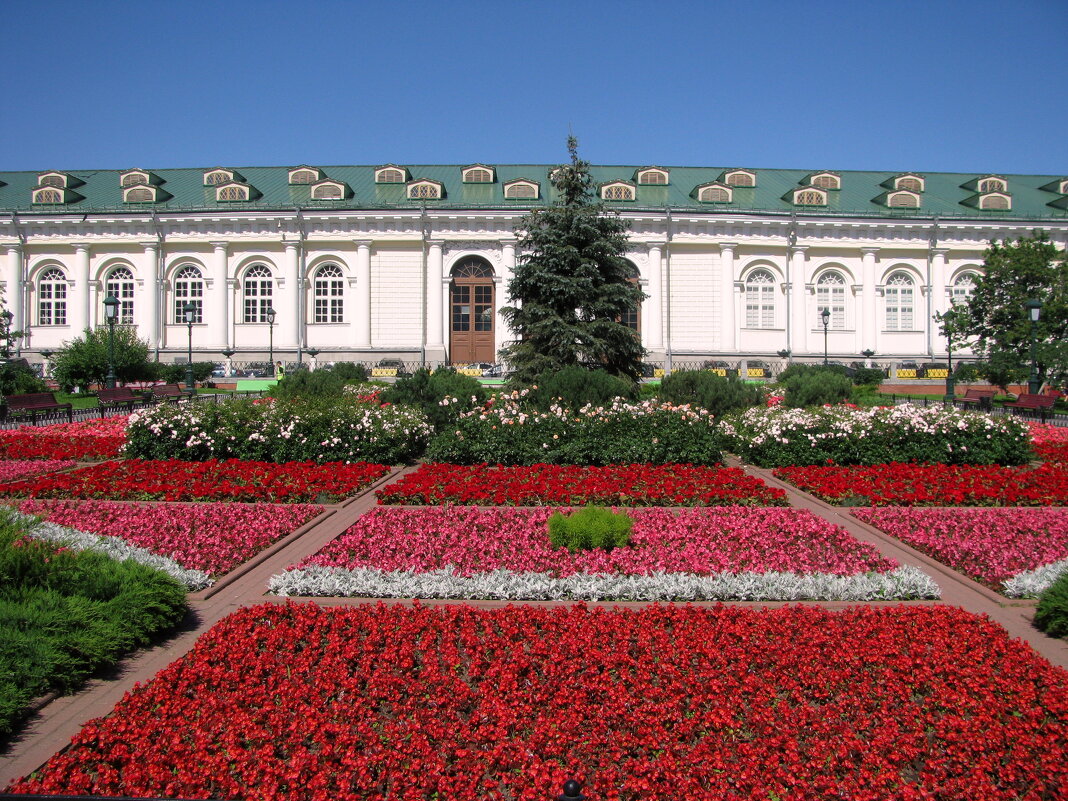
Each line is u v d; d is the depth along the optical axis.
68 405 24.67
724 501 12.58
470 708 5.69
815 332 45.84
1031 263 36.47
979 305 38.22
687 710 5.71
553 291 22.84
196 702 5.67
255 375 41.12
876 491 12.96
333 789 4.72
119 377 36.56
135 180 46.78
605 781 4.73
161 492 13.13
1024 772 4.91
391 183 47.94
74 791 4.66
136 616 6.95
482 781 4.86
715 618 7.25
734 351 45.00
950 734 5.26
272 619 7.31
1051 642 7.12
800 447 15.98
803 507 12.54
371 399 21.05
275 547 10.09
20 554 6.96
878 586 8.26
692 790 4.69
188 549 9.80
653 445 15.19
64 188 46.00
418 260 44.69
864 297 45.69
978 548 9.80
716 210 44.59
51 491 13.25
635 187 46.75
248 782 4.74
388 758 4.94
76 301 44.53
